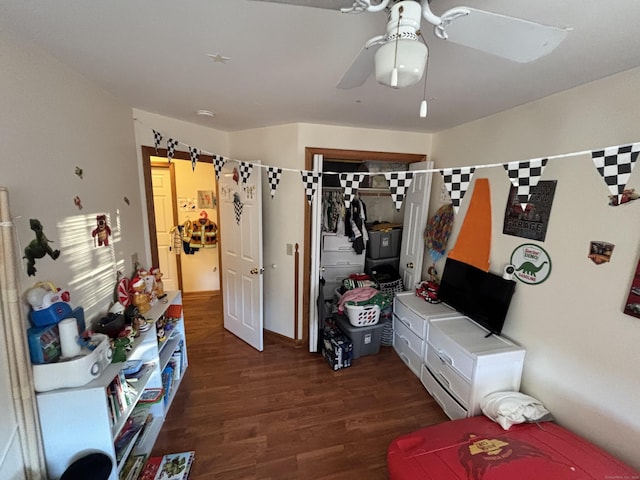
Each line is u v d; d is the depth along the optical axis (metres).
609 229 1.48
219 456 1.77
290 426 2.00
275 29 1.12
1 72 1.10
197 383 2.44
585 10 0.96
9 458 1.13
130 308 1.91
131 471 1.58
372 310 2.81
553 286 1.77
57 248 1.40
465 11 0.73
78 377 1.23
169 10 1.00
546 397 1.83
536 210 1.86
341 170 3.40
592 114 1.55
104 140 1.83
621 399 1.46
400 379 2.54
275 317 3.16
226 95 1.90
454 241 2.58
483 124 2.29
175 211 4.09
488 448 1.50
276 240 3.00
